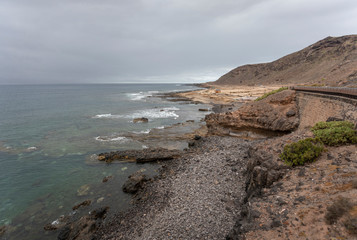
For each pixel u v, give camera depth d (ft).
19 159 73.92
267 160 39.78
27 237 38.60
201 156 70.74
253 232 23.54
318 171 30.35
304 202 24.44
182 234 34.37
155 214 41.60
